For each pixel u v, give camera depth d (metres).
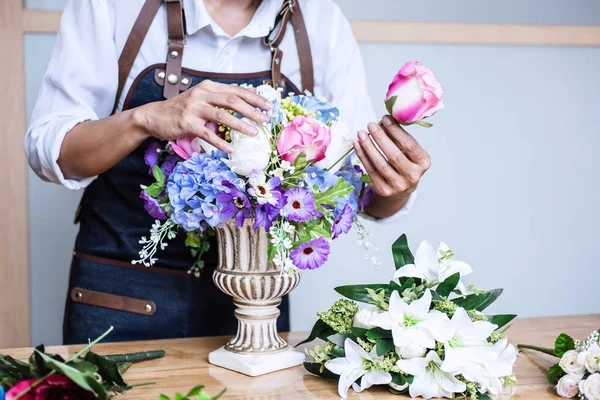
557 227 3.32
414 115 1.29
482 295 1.31
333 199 1.27
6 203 2.76
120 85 1.73
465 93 3.17
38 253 2.82
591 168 3.33
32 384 0.98
